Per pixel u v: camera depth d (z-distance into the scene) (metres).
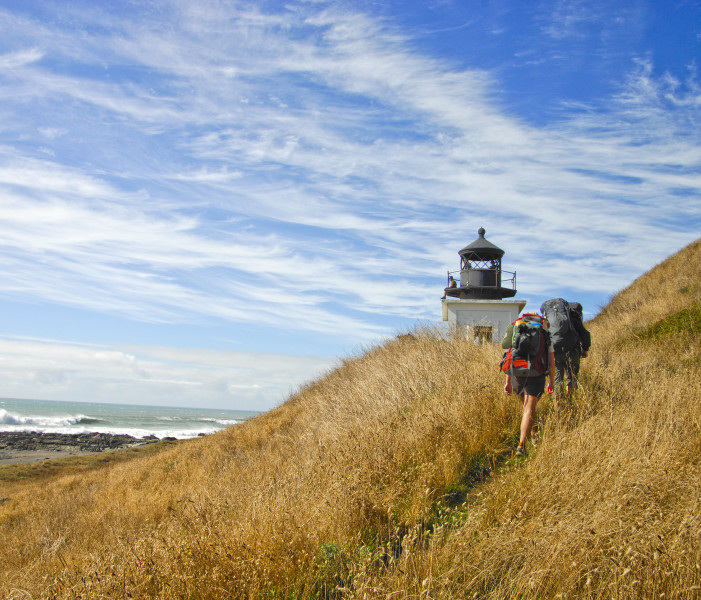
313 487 5.18
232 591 3.56
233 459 12.57
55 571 5.48
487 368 8.30
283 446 11.28
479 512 4.05
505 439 6.23
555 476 4.28
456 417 6.43
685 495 3.70
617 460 4.27
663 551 3.00
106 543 6.79
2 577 6.32
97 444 51.66
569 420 5.88
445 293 19.58
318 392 16.02
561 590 2.96
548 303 6.98
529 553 3.30
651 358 8.32
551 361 5.96
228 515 5.14
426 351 10.70
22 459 38.34
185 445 20.31
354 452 5.89
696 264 17.78
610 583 2.86
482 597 3.19
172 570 3.81
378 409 8.02
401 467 5.48
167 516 7.51
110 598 3.58
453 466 5.42
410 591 3.15
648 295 17.53
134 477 15.00
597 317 19.69
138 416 115.38
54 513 11.19
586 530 3.26
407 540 3.70
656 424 5.09
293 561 3.89
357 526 4.47
